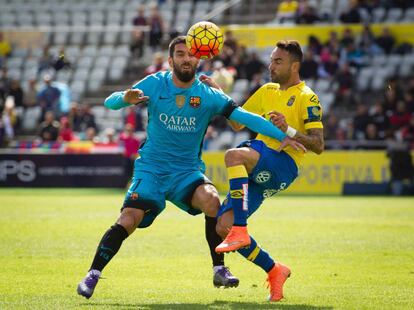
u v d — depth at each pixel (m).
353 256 39.81
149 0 125.88
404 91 100.31
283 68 29.09
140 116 101.12
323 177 90.69
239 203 27.75
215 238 29.05
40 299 28.12
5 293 29.42
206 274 34.28
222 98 28.98
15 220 55.91
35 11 129.75
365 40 105.12
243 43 109.50
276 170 28.66
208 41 28.42
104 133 105.44
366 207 69.56
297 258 39.19
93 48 118.88
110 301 27.89
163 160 29.08
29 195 83.12
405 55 105.12
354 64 103.81
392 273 34.75
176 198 29.20
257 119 28.30
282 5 112.94
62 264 36.66
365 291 30.30
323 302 27.88
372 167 89.38
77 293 28.77
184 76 28.58
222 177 92.06
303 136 28.12
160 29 110.62
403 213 63.62
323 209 67.38
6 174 96.06
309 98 28.83
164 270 35.25
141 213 28.50
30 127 107.56
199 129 29.17
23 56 118.06
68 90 107.56
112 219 56.84
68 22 126.94
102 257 27.61
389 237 47.41
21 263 36.91
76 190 92.06
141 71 113.75
